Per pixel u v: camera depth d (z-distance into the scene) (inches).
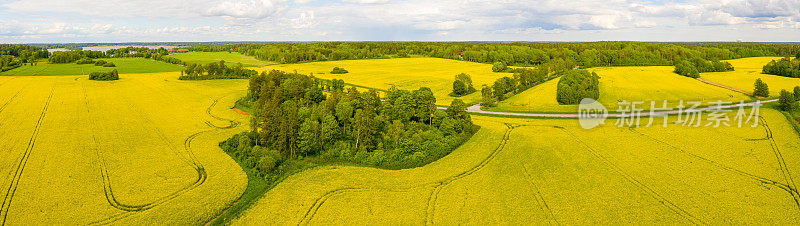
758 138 2997.0
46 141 2938.0
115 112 4001.0
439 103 4840.1
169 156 2682.1
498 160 2608.3
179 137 3137.3
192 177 2333.9
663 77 6363.2
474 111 4261.8
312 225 1812.3
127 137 3093.0
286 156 2765.7
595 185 2191.2
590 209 1915.6
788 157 2586.1
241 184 2258.9
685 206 1936.5
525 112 4106.8
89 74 6830.7
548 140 3016.7
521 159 2610.7
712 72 7234.3
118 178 2289.6
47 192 2086.6
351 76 7667.3
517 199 2036.2
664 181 2233.0
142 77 7086.6
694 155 2655.0
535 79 5994.1
